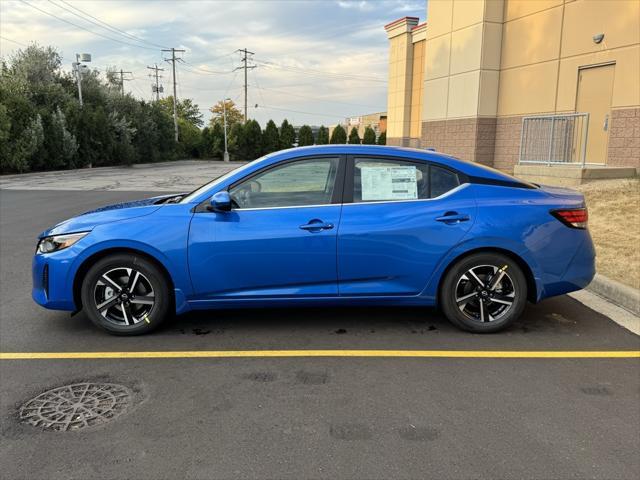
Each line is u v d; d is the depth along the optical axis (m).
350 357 4.25
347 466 2.80
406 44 32.12
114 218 4.63
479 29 16.72
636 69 12.42
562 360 4.19
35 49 36.78
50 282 4.60
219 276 4.54
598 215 9.43
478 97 16.98
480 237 4.53
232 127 69.31
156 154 50.84
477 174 4.73
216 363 4.13
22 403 3.48
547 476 2.71
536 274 4.62
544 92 15.30
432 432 3.13
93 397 3.57
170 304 4.72
